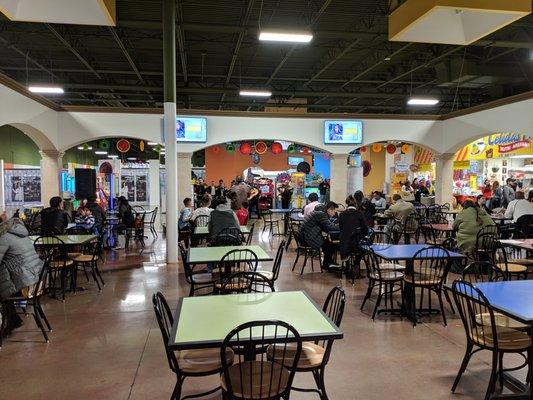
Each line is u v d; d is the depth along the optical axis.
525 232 7.63
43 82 14.80
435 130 12.45
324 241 7.22
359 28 9.95
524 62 12.13
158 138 11.09
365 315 4.90
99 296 5.76
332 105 17.58
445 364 3.60
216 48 11.84
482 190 13.05
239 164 22.64
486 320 3.42
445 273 4.62
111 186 13.46
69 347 4.02
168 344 2.35
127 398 3.07
